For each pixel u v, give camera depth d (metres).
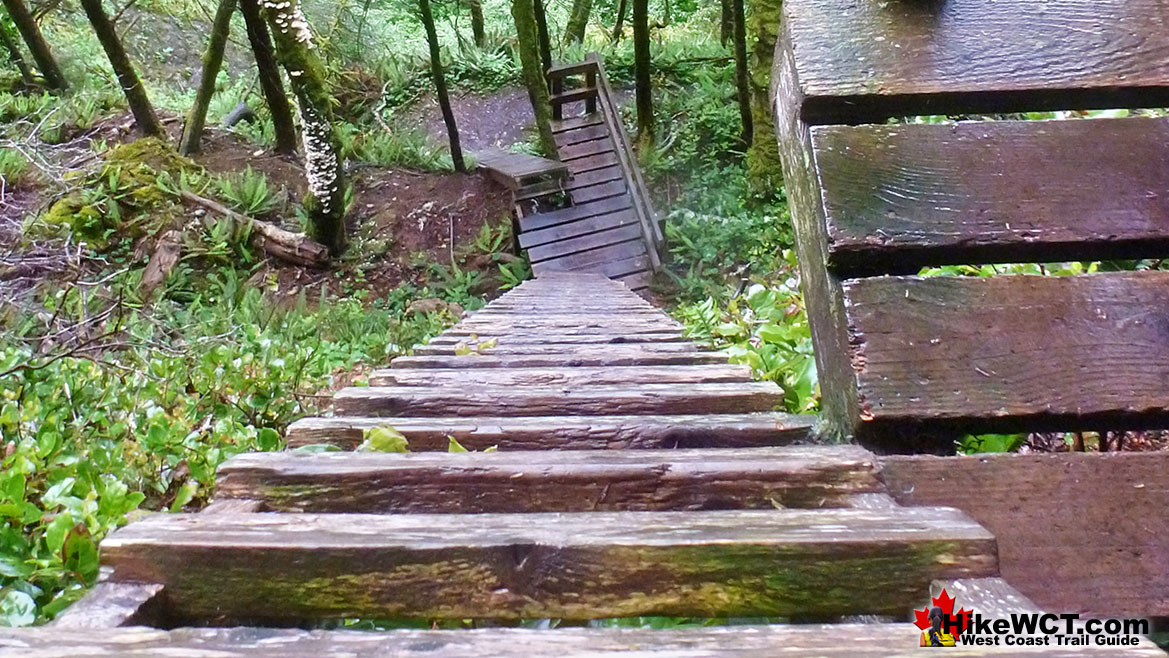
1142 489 1.23
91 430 2.76
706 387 2.07
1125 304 1.38
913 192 1.47
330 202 10.08
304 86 9.36
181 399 3.32
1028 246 1.43
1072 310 1.38
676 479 1.25
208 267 9.82
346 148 12.33
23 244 6.36
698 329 4.21
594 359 2.75
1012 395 1.32
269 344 4.47
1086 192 1.45
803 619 0.93
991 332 1.37
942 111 1.58
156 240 9.67
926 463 1.26
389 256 10.95
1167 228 1.41
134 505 1.67
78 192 9.27
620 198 11.05
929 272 2.44
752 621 1.06
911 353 1.35
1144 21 1.57
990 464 1.26
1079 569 1.19
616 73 15.42
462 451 1.48
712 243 10.05
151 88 14.45
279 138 12.45
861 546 0.89
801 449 1.34
